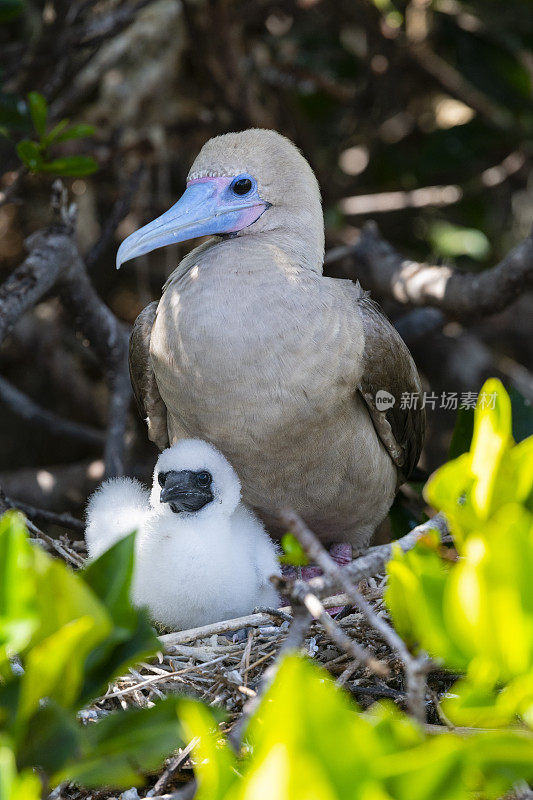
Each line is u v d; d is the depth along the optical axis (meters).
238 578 9.17
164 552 8.99
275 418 9.23
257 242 9.62
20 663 7.40
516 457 6.07
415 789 4.59
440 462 16.53
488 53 15.81
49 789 5.82
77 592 5.29
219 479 9.19
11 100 12.06
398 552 5.98
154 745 5.63
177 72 14.90
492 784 5.15
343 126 15.84
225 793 4.92
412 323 14.84
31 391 17.19
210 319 9.03
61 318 16.12
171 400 9.61
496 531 5.20
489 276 12.09
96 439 15.20
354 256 13.91
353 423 9.80
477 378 16.81
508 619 5.12
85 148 14.27
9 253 15.43
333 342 9.25
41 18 15.30
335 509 10.28
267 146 10.17
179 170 15.74
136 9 12.98
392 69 15.51
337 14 15.67
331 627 5.92
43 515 11.08
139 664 8.31
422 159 16.09
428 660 6.02
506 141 16.02
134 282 16.81
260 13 15.24
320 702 4.44
